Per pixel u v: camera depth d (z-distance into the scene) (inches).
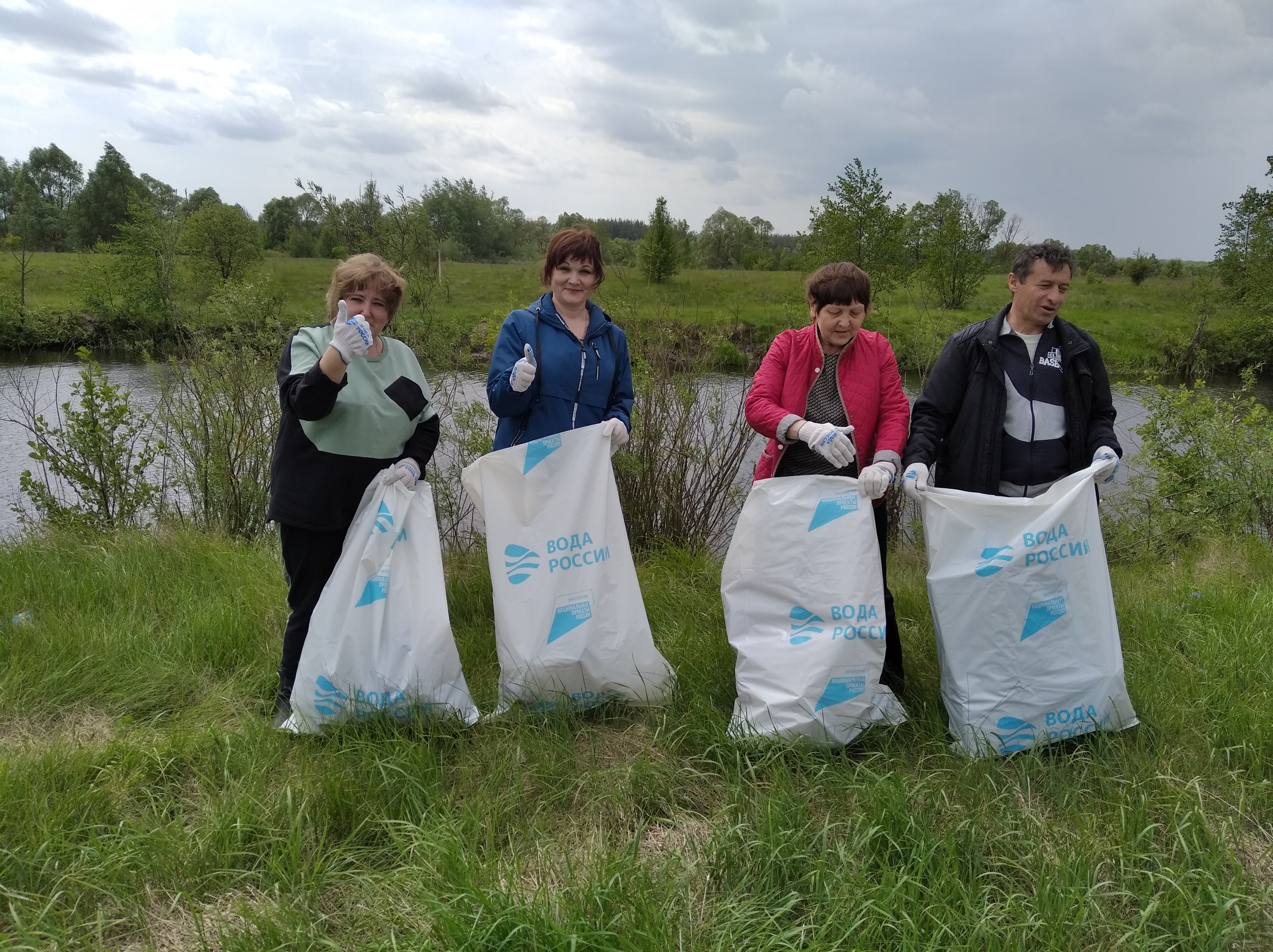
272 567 179.2
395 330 225.1
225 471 227.5
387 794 95.3
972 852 85.4
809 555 109.9
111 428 229.9
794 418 111.7
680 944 71.2
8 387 427.8
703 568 195.3
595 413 128.7
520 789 97.3
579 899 75.8
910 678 130.1
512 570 119.0
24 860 81.2
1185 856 83.5
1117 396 428.1
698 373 217.3
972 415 114.1
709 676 127.8
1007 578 104.6
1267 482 251.9
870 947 72.0
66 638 135.7
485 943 70.0
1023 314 111.6
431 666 113.3
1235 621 149.5
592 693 119.3
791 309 241.3
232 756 103.4
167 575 173.8
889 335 290.8
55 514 227.6
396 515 114.3
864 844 85.4
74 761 100.3
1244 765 104.7
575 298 125.6
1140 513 272.1
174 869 82.7
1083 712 106.0
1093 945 75.1
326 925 76.8
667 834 93.0
